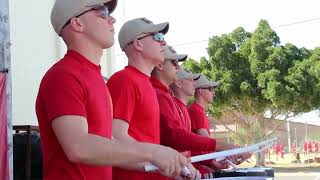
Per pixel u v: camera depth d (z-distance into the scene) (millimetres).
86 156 1528
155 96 2703
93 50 1890
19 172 3822
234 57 19562
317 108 19281
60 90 1672
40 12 7012
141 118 2549
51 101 1659
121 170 2500
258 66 19109
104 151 1515
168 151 1539
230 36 20000
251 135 19859
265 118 19953
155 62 2777
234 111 20031
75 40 1865
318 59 19031
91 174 1775
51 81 1708
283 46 19469
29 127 3840
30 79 6727
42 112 1744
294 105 19094
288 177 17156
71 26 1865
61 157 1737
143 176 2488
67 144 1574
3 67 3107
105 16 1907
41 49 6977
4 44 3152
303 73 18828
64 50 7402
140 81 2598
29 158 3775
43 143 1781
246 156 3246
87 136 1570
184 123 3557
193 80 4258
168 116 2977
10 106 3125
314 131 32625
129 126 2521
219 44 19688
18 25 6574
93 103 1777
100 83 1865
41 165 3877
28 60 6723
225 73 19453
